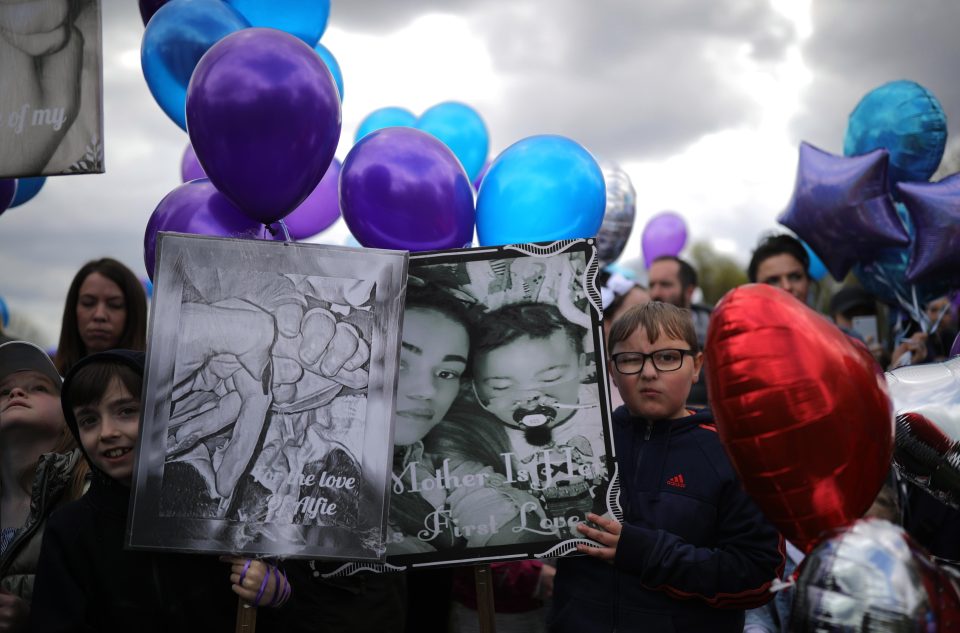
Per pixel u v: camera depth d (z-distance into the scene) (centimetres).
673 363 216
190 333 188
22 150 236
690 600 208
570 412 203
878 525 156
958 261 309
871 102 345
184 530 182
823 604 150
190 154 346
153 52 241
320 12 264
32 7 237
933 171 333
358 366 192
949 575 158
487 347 206
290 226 293
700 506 212
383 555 186
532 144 240
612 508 200
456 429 204
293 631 230
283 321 191
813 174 347
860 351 163
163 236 189
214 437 186
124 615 197
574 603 215
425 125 388
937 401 184
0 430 246
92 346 304
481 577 212
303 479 187
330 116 208
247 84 198
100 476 203
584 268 207
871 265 350
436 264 209
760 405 157
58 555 197
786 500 161
